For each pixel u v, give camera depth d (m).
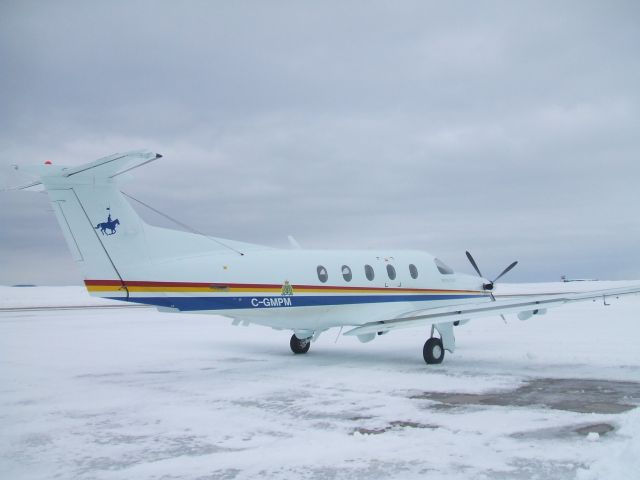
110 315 32.06
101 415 7.40
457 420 6.67
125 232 10.11
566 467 4.89
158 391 9.05
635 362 10.89
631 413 6.77
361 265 13.11
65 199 9.60
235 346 15.72
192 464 5.29
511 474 4.75
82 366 12.00
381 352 13.89
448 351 12.71
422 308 14.16
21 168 9.13
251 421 6.91
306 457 5.41
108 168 9.41
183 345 15.98
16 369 11.61
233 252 11.34
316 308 12.13
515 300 11.45
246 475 4.95
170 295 10.28
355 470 5.00
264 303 11.27
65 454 5.68
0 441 6.20
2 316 30.77
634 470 4.72
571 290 59.56
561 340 14.65
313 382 9.61
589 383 8.92
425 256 14.83
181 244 10.76
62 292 85.56
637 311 25.42
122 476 4.98
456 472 4.85
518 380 9.33
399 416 6.96
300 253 12.26
